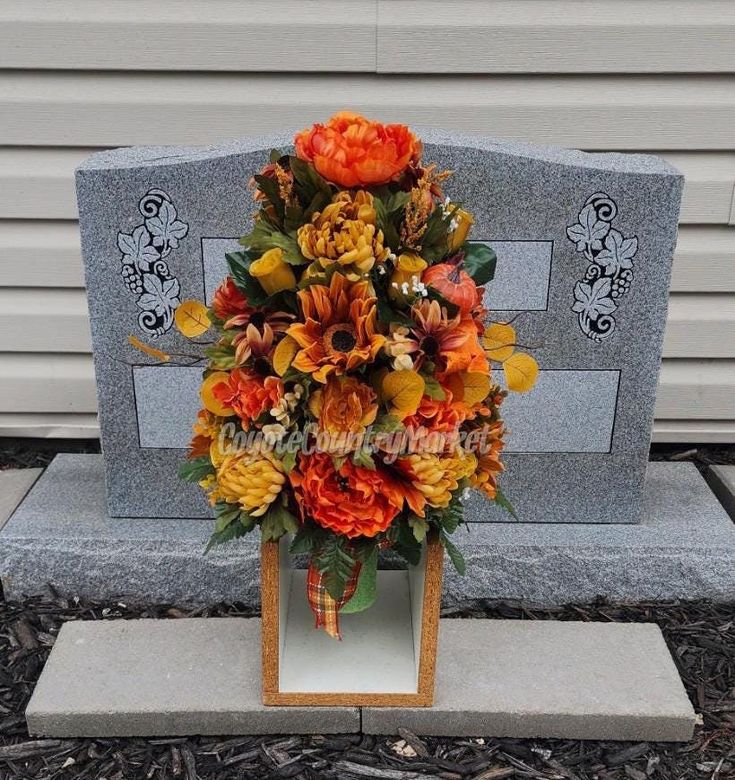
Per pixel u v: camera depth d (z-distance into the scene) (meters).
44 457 3.41
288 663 2.19
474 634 2.40
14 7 2.92
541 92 3.04
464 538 2.64
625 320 2.55
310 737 2.17
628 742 2.18
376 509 1.76
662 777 2.08
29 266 3.20
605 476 2.71
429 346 1.74
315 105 3.06
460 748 2.14
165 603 2.64
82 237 2.45
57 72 3.00
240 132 3.09
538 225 2.45
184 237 2.45
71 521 2.71
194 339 2.55
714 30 2.94
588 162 2.42
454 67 3.01
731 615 2.59
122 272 2.48
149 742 2.16
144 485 2.70
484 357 1.81
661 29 2.95
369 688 2.13
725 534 2.68
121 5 2.93
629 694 2.20
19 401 3.38
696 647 2.46
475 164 2.38
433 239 1.82
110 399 2.62
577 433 2.67
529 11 2.94
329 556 1.86
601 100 3.04
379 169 1.71
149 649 2.33
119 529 2.66
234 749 2.13
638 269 2.49
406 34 2.96
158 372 2.59
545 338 2.57
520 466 2.71
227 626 2.42
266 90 3.04
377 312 1.74
